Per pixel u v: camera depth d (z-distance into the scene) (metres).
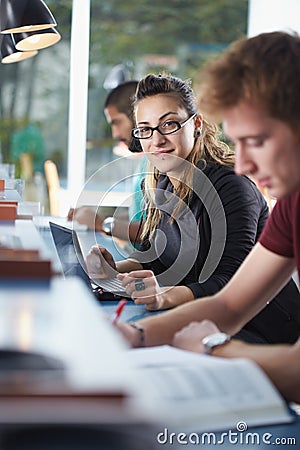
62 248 2.38
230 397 1.19
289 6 6.44
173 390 1.17
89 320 1.03
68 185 6.80
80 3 6.71
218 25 7.04
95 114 6.87
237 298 1.80
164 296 2.13
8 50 4.16
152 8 6.93
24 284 1.30
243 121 1.38
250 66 1.37
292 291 2.27
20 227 1.92
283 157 1.39
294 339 2.27
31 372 0.82
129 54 6.95
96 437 0.72
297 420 1.20
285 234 1.74
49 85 6.75
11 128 6.72
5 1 3.50
